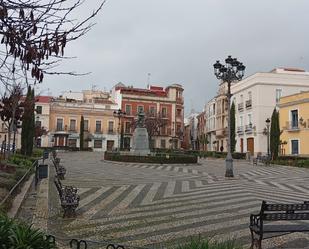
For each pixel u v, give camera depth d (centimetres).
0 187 970
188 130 9738
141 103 7062
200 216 879
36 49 319
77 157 3928
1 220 412
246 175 2209
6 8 304
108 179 1719
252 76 5019
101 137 6675
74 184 1480
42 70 334
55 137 6172
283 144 4109
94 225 769
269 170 2742
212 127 7112
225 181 1772
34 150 3494
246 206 1029
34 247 379
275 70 5378
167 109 7212
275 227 588
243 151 5238
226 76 1967
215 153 4862
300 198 1230
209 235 700
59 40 324
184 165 3028
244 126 5203
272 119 3788
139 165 2864
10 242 369
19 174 1302
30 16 314
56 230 720
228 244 397
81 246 606
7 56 323
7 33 312
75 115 6588
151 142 6912
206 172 2330
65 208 836
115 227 754
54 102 6550
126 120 6925
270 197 1232
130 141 6906
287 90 4925
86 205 1005
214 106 6975
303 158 3519
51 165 2455
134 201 1089
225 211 948
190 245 387
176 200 1122
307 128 3925
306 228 589
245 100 5259
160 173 2161
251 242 630
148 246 620
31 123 2747
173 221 819
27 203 977
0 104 2156
